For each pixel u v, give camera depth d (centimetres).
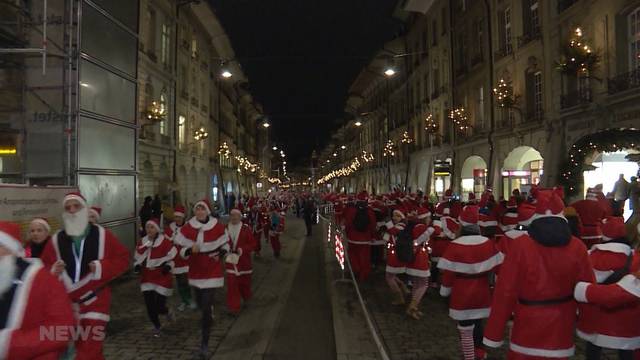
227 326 788
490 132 2562
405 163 4562
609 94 1552
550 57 1966
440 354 633
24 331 268
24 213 795
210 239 671
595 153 1565
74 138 1061
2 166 1162
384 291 1038
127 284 1138
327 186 11700
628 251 469
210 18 3434
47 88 1088
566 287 357
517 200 1229
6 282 267
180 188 2947
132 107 1330
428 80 3819
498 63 2498
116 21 1242
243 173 6175
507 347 664
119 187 1242
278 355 653
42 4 1105
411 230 822
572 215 722
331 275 1256
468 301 562
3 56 1093
